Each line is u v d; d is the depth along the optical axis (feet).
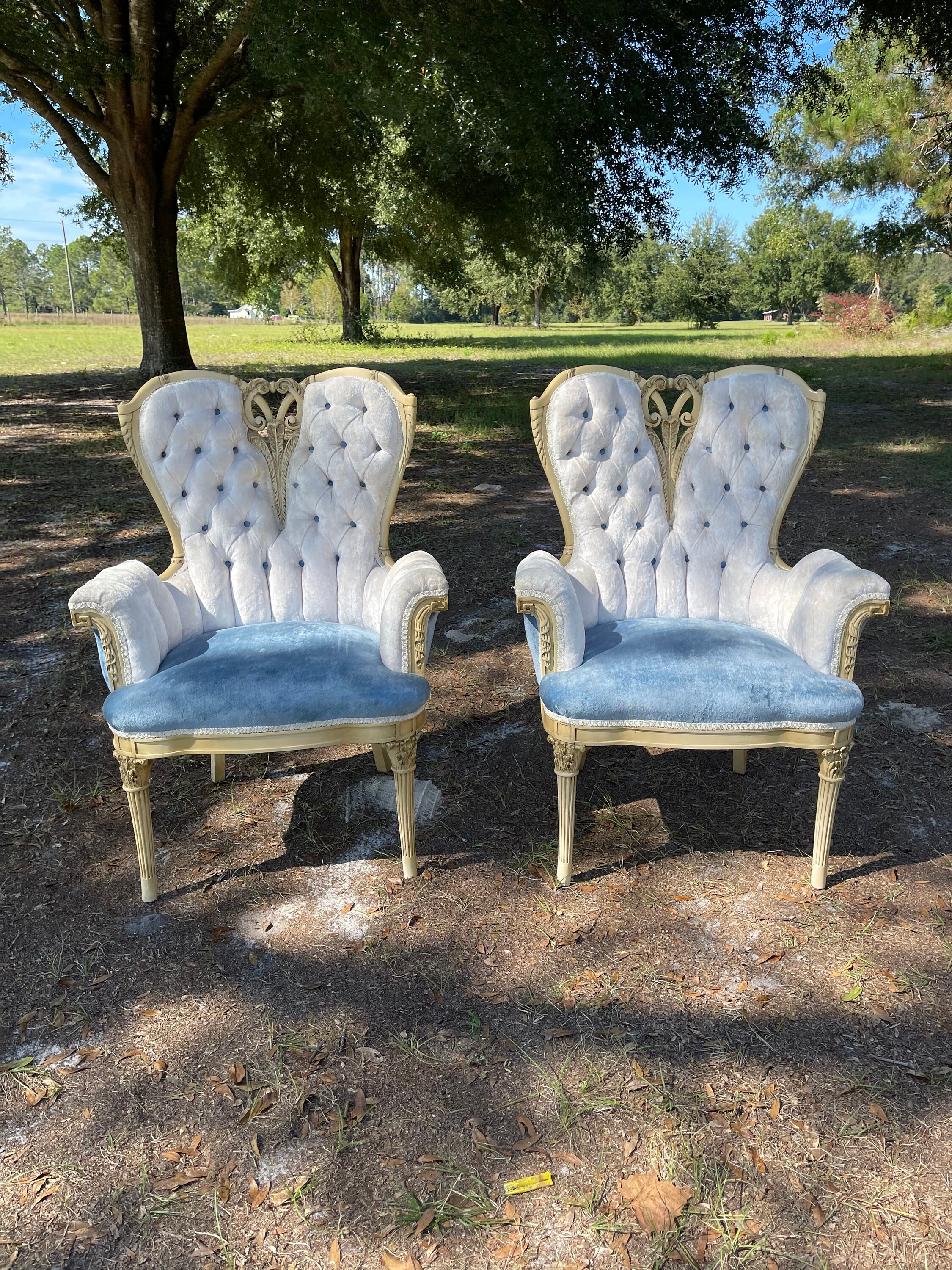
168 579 8.70
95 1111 5.72
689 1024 6.33
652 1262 4.75
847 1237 4.86
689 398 9.16
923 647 12.74
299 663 7.70
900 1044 6.13
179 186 48.52
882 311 82.07
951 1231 4.88
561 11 26.25
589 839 8.59
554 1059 6.05
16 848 8.50
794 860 8.21
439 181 43.42
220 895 7.83
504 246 54.75
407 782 7.72
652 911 7.54
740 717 7.16
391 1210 5.05
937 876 7.93
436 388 42.45
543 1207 5.05
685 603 9.16
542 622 7.60
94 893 7.87
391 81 25.05
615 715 7.26
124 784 7.43
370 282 128.06
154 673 7.68
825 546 17.30
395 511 20.22
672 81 27.20
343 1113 5.67
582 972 6.84
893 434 29.12
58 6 33.40
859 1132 5.46
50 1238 4.93
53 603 14.52
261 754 10.25
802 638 7.82
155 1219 5.03
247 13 25.62
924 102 48.01
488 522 19.27
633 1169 5.26
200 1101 5.77
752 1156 5.33
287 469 9.09
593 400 8.80
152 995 6.69
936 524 18.61
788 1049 6.10
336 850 8.48
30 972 6.92
